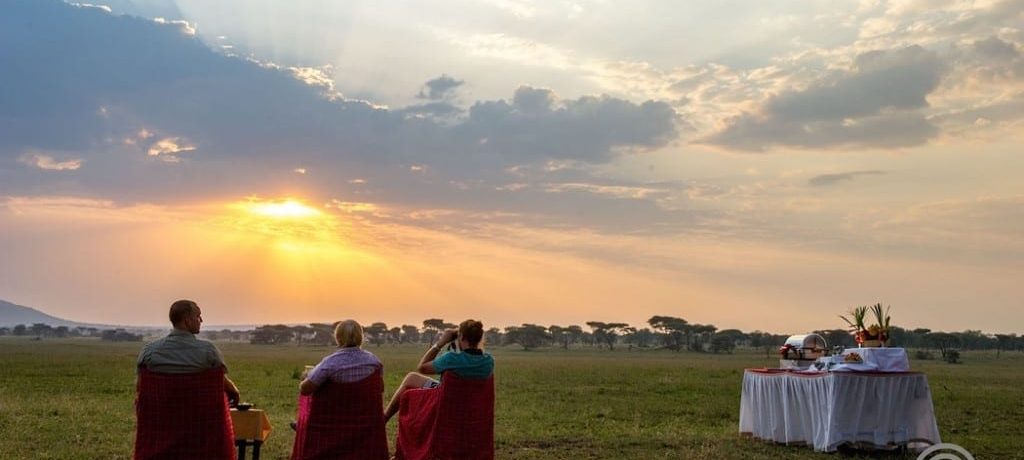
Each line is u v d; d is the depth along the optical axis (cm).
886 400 1082
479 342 807
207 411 678
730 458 1038
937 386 2991
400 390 858
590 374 3688
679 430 1416
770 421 1168
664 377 3434
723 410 1839
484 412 791
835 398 1072
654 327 16462
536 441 1162
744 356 10819
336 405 730
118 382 2512
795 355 1235
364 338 765
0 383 2388
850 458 1042
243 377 3006
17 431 1192
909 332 14825
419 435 796
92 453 1016
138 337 17062
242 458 775
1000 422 1625
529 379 3109
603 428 1430
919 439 1089
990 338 16688
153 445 667
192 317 695
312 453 728
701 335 16125
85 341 15338
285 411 1681
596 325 16650
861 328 1166
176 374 669
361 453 730
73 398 1847
